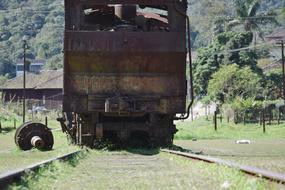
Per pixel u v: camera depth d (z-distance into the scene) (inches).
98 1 1032.2
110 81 1042.7
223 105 3169.3
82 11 1036.5
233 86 3472.0
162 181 475.2
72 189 425.7
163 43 1031.6
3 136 1776.6
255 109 2859.3
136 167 643.5
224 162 546.6
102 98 1040.8
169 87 1046.4
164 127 1058.1
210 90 3577.8
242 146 1325.0
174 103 1047.0
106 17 1131.9
